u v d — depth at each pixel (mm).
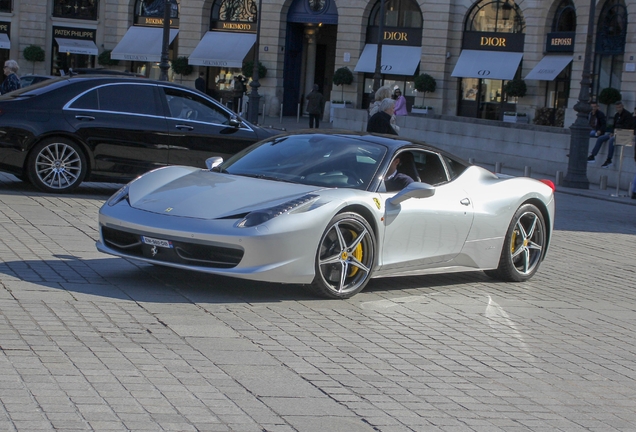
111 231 6543
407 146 7375
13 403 3891
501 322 6441
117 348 4848
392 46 46469
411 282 7723
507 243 7965
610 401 4812
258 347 5141
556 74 40969
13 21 51625
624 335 6410
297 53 50281
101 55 52562
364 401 4379
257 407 4137
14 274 6418
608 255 10422
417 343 5605
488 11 44438
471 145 26391
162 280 6680
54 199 10656
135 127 11383
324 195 6438
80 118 11078
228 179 6836
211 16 50500
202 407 4062
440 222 7242
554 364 5441
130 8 52750
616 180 21203
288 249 6121
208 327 5461
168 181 6906
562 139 23219
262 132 12352
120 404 4000
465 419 4254
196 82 40875
